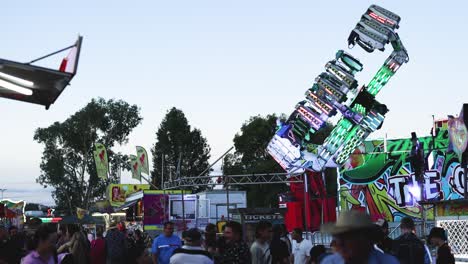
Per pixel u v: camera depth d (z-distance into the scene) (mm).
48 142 95500
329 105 32188
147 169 54062
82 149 95375
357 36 32188
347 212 4785
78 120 94875
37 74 7371
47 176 94875
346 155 31891
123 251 16750
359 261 4738
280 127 32500
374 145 42031
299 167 31359
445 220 17000
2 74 7375
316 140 70188
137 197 51094
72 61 7320
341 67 32406
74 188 95500
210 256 10602
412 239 11289
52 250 8688
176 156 105562
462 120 18094
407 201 40375
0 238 11781
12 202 61188
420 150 27891
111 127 96062
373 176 41625
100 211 52406
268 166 74250
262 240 12219
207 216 43594
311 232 28297
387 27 31641
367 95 32000
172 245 14555
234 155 83875
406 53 32094
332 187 59562
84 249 14336
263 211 26250
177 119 106875
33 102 8242
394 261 4809
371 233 4762
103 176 62531
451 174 39375
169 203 37531
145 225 36906
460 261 16422
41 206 101812
